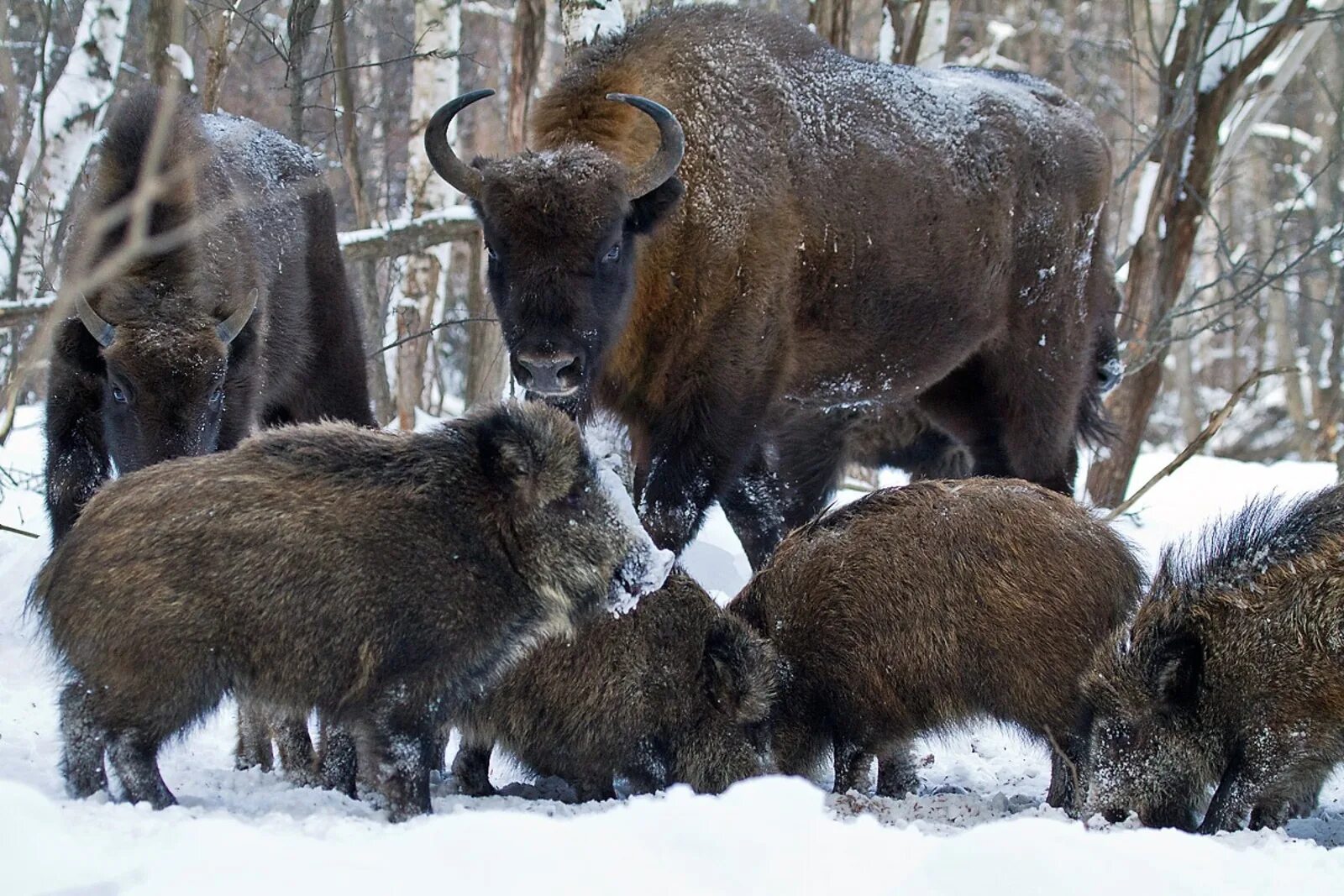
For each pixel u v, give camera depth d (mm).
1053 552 9320
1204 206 21891
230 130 14711
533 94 20953
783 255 13305
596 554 8484
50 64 21234
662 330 12883
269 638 7902
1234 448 41906
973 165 14812
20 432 21172
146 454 11875
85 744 7859
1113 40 36438
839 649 9469
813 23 19656
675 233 12695
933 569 9336
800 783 6598
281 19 26688
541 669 9156
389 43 30250
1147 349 20750
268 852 5945
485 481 8312
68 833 6375
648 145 12953
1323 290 40031
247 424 13039
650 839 6070
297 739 9234
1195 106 21844
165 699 7809
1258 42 22109
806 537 9836
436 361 27500
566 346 11477
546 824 6199
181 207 12461
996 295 15219
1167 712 8766
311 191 15141
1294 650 8484
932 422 16453
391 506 8109
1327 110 40500
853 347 14250
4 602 13109
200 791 8531
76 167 18703
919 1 22406
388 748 8117
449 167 11984
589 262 11641
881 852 6188
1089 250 15984
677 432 13078
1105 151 16203
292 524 7941
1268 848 6980
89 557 7828
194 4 19750
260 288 13383
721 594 13430
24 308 15258
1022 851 6047
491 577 8273
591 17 15641
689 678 9312
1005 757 10930
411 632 8094
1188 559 9180
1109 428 17375
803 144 13594
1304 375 40031
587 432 13242
